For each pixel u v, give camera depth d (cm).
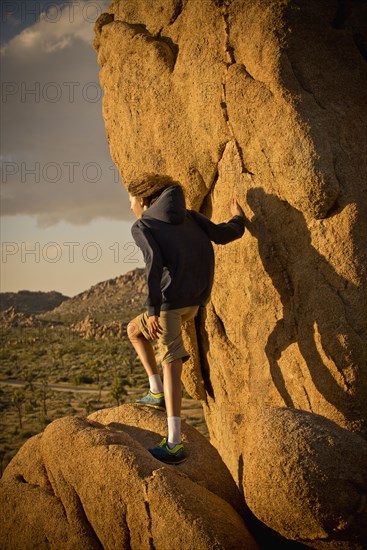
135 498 335
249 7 426
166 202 418
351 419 377
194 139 493
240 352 491
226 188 471
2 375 9700
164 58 502
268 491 322
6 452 4656
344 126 395
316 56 407
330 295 386
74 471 370
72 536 354
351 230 380
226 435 522
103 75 594
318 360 392
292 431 329
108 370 9581
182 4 498
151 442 429
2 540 395
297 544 349
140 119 545
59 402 6931
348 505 307
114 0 577
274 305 434
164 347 420
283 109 395
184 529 315
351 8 429
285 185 401
